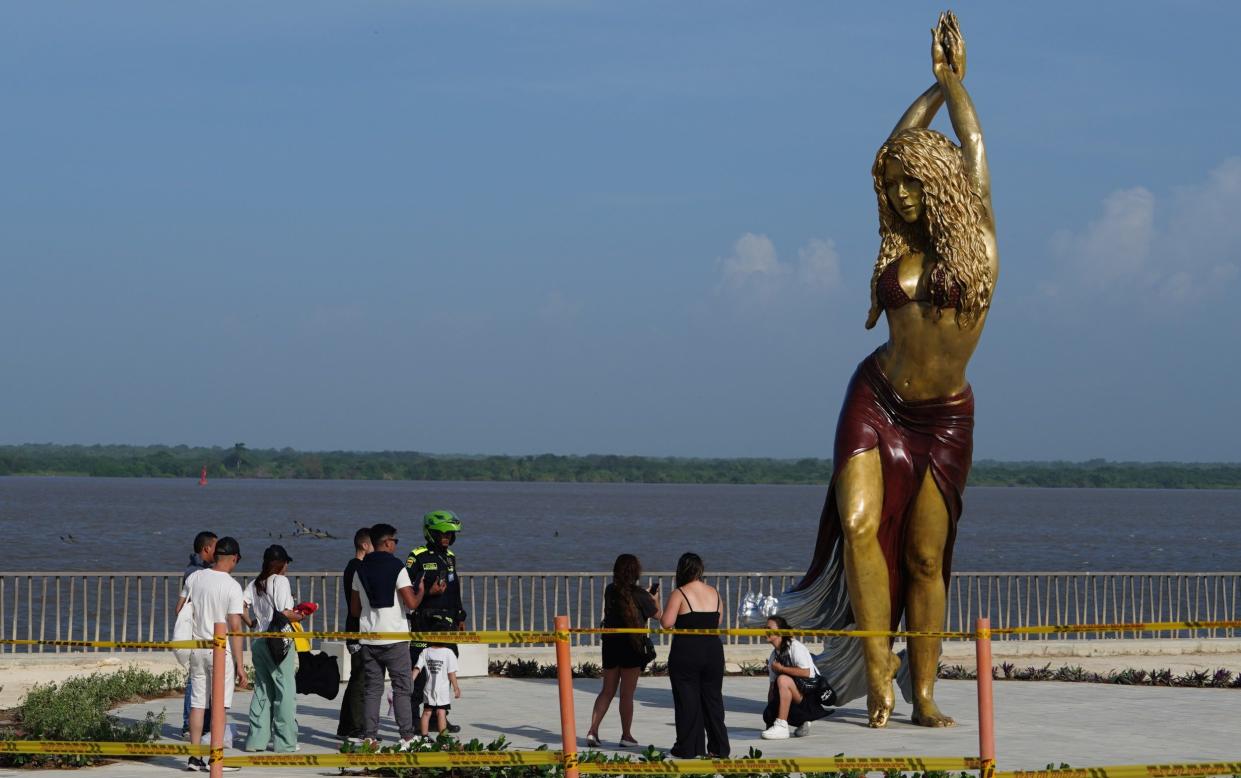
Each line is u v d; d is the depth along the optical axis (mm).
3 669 19031
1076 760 12359
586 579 54125
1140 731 14234
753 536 91375
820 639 22250
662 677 19188
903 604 14789
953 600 46062
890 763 8703
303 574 19859
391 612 12750
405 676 12812
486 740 13477
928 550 14430
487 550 71500
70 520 104062
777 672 13789
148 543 74000
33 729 13195
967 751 12789
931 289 13883
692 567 12469
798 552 72562
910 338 14133
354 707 13406
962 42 14766
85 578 20516
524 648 21109
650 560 63188
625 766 9023
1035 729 14352
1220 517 163125
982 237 13922
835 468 14594
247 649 18922
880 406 14469
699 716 12227
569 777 8523
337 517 116188
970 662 21281
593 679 18844
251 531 90000
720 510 159375
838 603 15141
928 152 13820
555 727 14445
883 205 14344
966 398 14484
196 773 11820
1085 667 20844
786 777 10961
